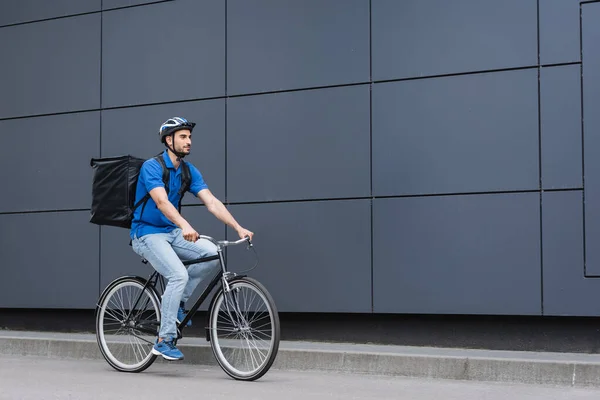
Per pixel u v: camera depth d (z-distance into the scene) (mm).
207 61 8484
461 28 7438
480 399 5551
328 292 7859
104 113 8969
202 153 8461
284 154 8102
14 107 9422
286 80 8117
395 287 7605
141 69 8805
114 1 8961
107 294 7008
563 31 7086
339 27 7914
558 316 7094
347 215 7816
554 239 7055
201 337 8344
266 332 6391
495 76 7305
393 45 7688
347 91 7863
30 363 7512
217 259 6520
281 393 5738
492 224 7270
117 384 6156
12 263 9328
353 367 6844
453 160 7430
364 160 7770
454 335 7465
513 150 7219
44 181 9227
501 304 7211
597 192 6938
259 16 8266
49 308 9156
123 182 6633
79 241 9008
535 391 5898
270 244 8117
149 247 6488
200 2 8547
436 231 7473
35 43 9359
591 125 6977
